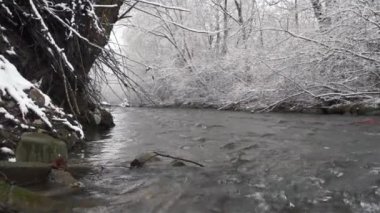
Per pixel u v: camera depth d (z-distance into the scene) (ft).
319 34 42.27
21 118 17.76
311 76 44.24
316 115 40.65
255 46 56.08
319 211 11.66
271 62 47.91
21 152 15.20
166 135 28.68
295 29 46.88
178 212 11.48
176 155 20.36
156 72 70.28
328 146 21.81
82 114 28.37
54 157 15.72
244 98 53.42
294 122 34.60
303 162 17.89
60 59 21.76
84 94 28.27
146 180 14.84
